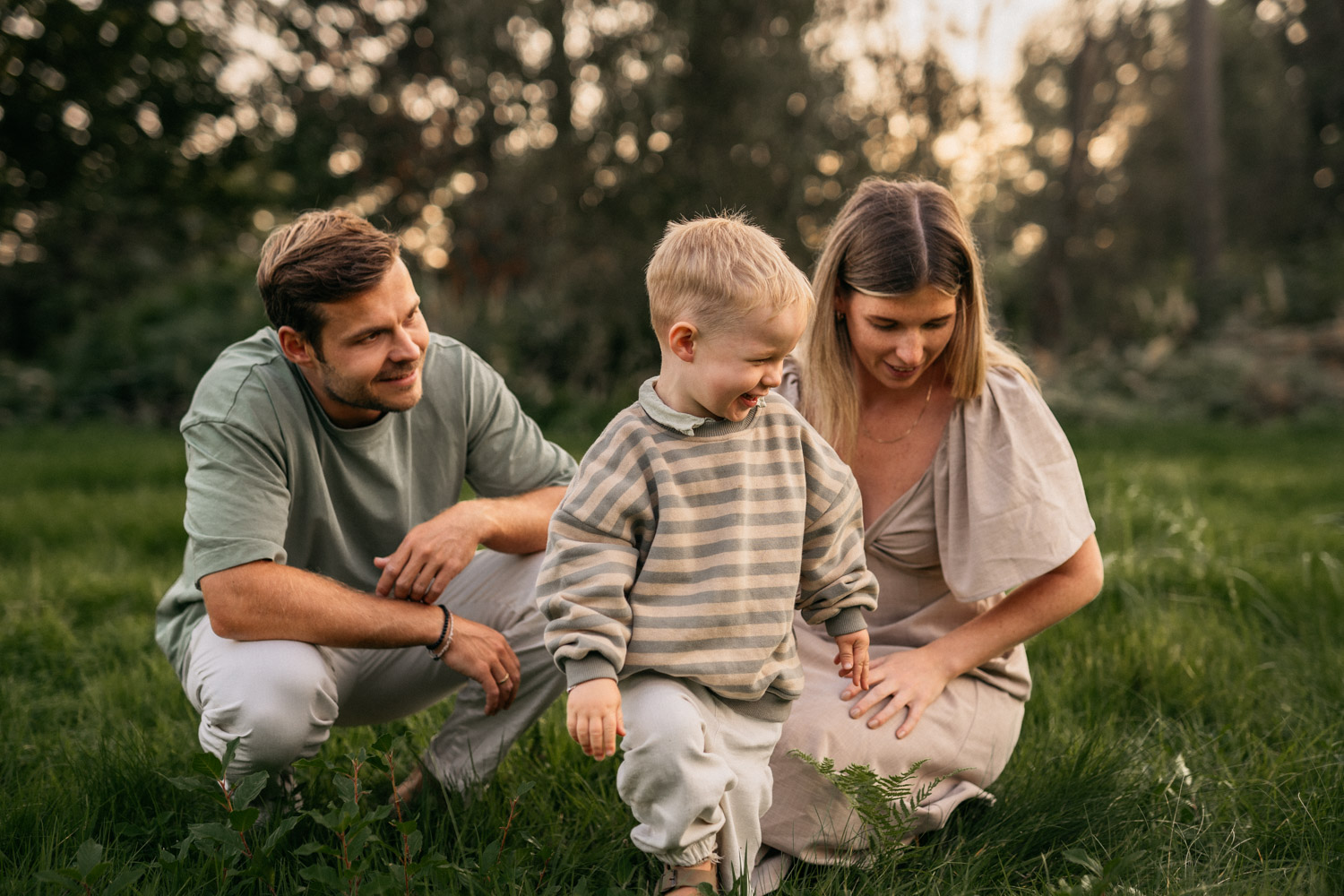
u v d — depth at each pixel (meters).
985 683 2.29
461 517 2.21
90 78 14.71
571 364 11.34
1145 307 16.66
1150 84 24.50
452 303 11.79
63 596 4.10
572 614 1.72
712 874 1.85
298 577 2.08
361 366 1.99
